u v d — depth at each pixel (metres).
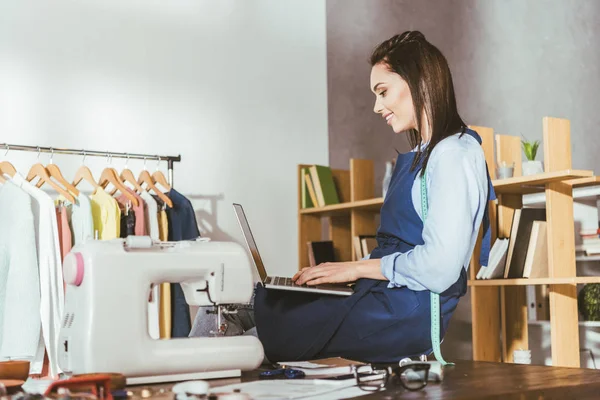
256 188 4.16
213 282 1.50
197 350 1.42
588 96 3.22
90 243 1.38
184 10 4.03
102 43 3.76
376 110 1.90
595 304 2.91
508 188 3.03
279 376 1.40
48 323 2.87
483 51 3.69
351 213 3.75
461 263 1.60
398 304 1.70
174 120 3.93
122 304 1.35
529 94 3.47
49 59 3.60
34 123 3.53
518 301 3.17
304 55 4.46
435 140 1.71
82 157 3.63
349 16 4.41
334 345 1.77
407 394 1.14
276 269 4.17
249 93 4.20
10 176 3.08
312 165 3.96
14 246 2.82
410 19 4.07
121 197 3.34
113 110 3.75
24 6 3.57
